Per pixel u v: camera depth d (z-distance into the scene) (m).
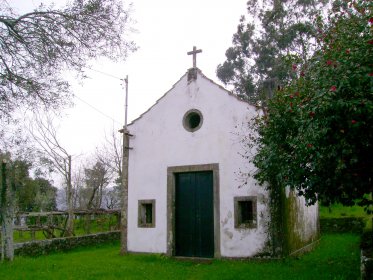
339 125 7.00
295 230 12.70
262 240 11.41
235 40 35.81
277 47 31.38
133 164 14.23
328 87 7.00
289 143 8.47
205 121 12.98
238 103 12.47
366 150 7.27
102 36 9.90
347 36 7.65
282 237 11.22
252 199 11.73
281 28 29.41
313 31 10.59
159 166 13.66
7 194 12.15
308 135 7.33
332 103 6.70
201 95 13.20
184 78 13.66
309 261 11.48
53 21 9.51
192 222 12.90
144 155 14.04
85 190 40.69
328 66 7.28
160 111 13.98
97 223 26.69
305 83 8.82
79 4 9.73
